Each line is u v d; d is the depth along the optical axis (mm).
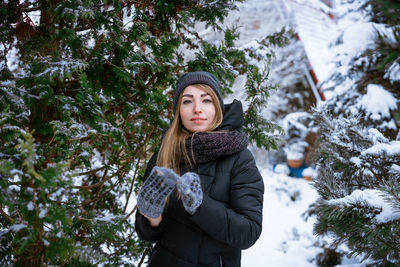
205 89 1405
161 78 1901
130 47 1721
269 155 7715
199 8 1921
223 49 2104
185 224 1255
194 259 1218
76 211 1518
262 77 2217
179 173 1329
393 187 1462
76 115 1675
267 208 5277
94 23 1604
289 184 6301
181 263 1222
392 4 1065
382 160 1774
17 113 1509
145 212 1066
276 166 7219
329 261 3070
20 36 1603
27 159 1025
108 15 1609
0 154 1271
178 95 1459
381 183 1752
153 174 1006
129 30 1683
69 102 1506
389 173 1693
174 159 1378
